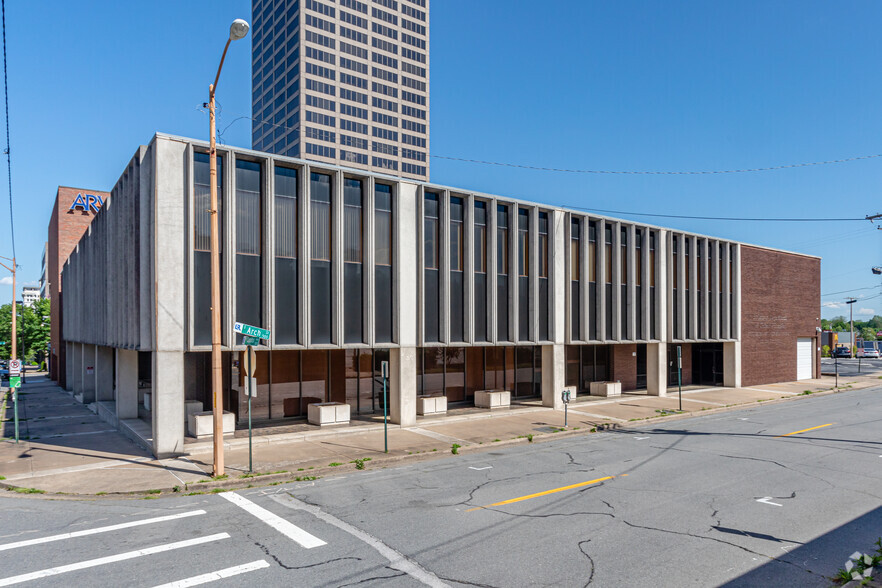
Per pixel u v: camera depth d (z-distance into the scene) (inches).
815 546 335.3
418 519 386.6
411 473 525.7
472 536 352.5
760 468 538.9
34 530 369.7
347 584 283.7
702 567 303.7
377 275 740.0
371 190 724.0
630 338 1032.8
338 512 404.8
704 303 1197.7
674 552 325.1
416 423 776.3
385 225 751.7
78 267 1125.7
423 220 767.7
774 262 1443.2
